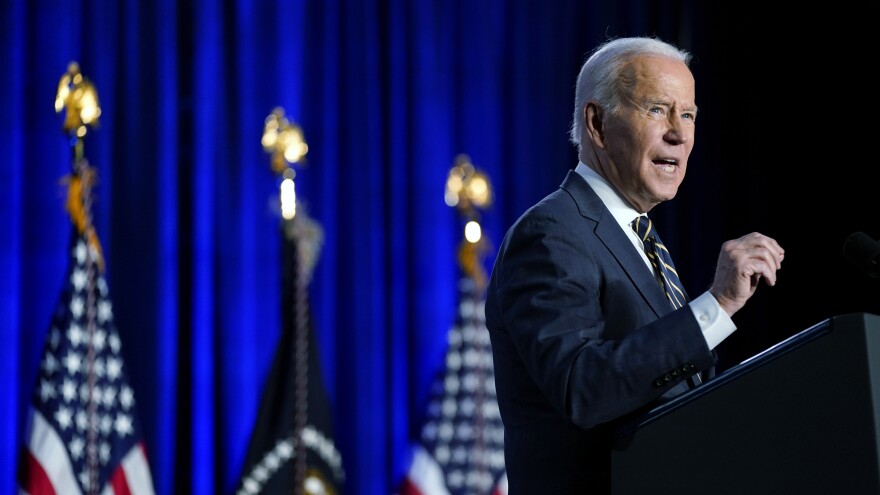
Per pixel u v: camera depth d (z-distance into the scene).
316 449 11.32
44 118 11.28
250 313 11.74
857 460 2.91
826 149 12.89
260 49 12.20
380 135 12.52
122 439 10.66
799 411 3.01
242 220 11.83
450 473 12.01
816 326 3.03
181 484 11.41
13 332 10.83
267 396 11.34
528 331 3.67
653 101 4.09
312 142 12.28
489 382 12.24
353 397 12.04
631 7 13.43
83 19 11.62
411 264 12.47
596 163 4.23
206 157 11.77
